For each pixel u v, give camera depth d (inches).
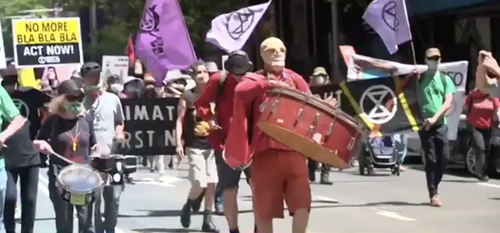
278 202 301.6
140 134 525.7
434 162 530.6
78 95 364.5
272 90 282.4
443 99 528.7
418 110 528.1
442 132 530.3
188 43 584.1
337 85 538.9
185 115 454.6
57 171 364.8
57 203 365.4
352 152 285.6
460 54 1048.2
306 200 299.4
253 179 303.1
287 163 295.7
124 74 1135.0
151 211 535.2
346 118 281.9
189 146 452.8
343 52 721.6
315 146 281.6
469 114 701.9
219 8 1441.9
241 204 559.8
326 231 443.2
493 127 697.6
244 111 291.9
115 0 1734.7
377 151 755.4
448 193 607.8
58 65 670.5
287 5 1560.0
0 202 342.6
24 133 397.7
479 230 439.5
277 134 285.4
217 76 383.9
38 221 492.4
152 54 583.5
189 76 715.4
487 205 535.8
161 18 581.9
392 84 532.7
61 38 671.8
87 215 371.2
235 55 378.6
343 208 535.8
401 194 607.2
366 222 474.0
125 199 600.1
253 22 551.8
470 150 718.5
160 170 740.7
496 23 987.3
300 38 1530.5
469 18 1019.3
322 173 688.4
